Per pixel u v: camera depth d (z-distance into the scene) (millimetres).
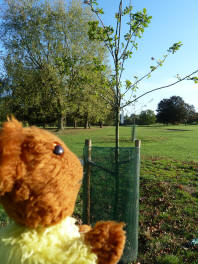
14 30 21734
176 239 4246
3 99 23141
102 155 3260
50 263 1097
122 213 3205
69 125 59406
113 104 3971
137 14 3609
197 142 20484
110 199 3252
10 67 22234
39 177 1142
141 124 66875
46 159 1180
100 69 3994
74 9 21109
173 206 5688
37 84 23531
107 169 3232
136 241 3322
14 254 1140
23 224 1242
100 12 3732
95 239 1212
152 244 4020
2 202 1229
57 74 21938
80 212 5184
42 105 24688
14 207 1184
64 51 20609
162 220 4957
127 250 3271
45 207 1148
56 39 21203
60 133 28812
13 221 1304
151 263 3566
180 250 3873
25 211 1156
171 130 39875
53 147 1255
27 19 21547
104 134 28125
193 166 9914
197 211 5391
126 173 3168
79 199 5922
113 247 1195
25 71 22453
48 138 1310
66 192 1229
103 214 3307
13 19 21609
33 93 22953
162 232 4496
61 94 22734
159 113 93438
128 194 3186
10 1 21469
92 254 1156
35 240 1162
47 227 1221
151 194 6492
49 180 1161
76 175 1324
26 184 1126
